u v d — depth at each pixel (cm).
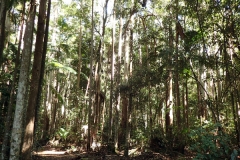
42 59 856
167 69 1045
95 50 2111
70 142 1689
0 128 1012
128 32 1731
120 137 1463
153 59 1138
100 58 1633
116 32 2042
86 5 1838
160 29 1287
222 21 894
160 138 1345
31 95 774
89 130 1391
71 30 2131
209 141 645
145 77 1038
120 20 1519
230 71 957
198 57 921
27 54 633
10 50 1183
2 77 1109
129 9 1534
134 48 1680
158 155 1152
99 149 1367
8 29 1199
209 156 630
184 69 1036
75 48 2333
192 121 1363
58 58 2069
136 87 1065
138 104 1248
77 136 1652
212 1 866
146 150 1253
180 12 1044
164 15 1375
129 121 1148
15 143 593
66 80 2530
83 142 1526
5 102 1065
